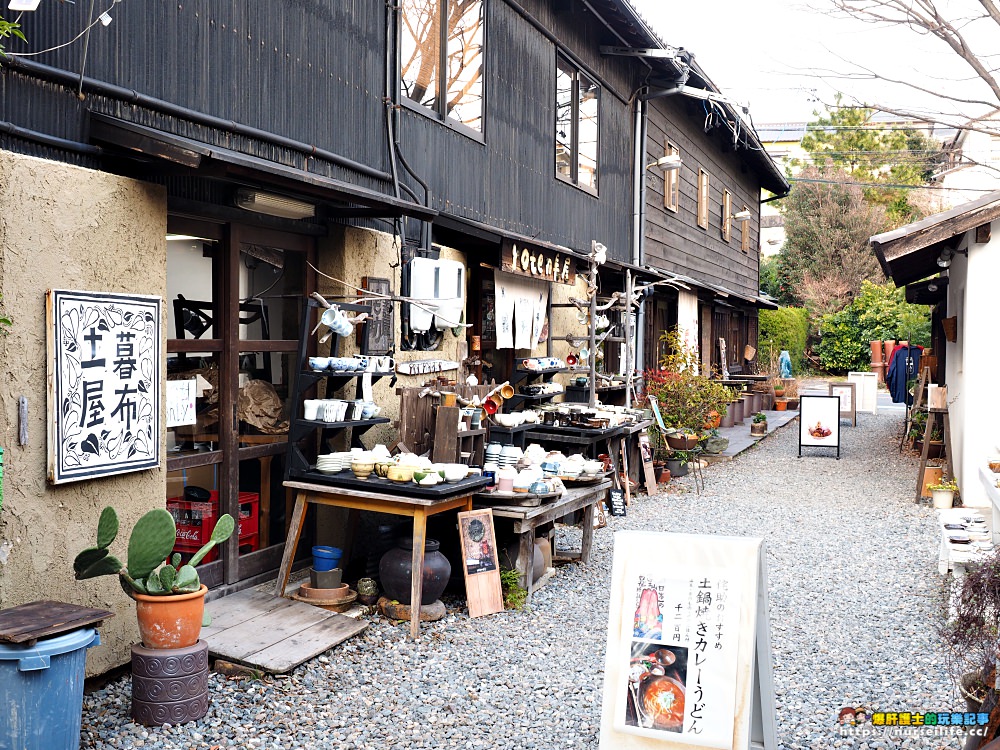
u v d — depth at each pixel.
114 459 4.12
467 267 8.35
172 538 3.76
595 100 11.43
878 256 8.55
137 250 4.26
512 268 7.64
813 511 9.25
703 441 12.46
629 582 3.22
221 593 5.18
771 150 37.28
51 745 3.13
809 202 34.84
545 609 5.65
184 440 4.96
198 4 4.83
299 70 5.69
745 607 3.07
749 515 8.94
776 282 35.44
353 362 5.64
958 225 8.23
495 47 8.50
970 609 3.26
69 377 3.87
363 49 6.40
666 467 11.33
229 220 5.16
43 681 3.10
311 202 5.53
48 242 3.79
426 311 6.43
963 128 9.25
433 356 7.28
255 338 5.50
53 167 3.80
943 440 10.97
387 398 6.55
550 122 9.88
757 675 3.17
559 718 3.99
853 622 5.49
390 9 6.68
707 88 13.76
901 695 4.28
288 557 5.29
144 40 4.46
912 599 5.99
